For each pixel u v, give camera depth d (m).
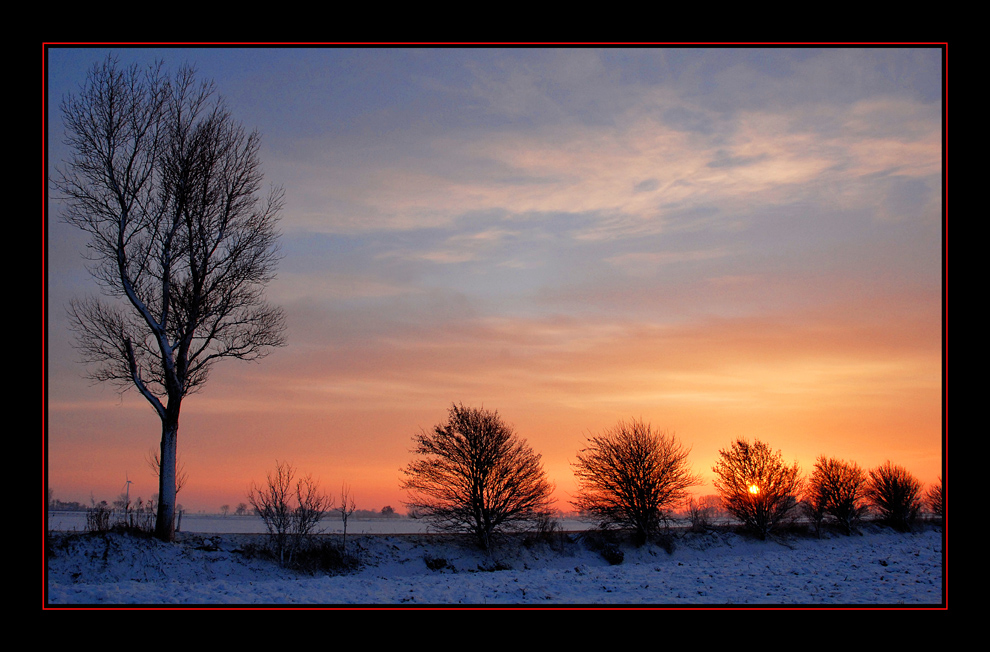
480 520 33.66
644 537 37.72
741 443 42.31
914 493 49.78
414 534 34.28
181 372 27.06
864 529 47.44
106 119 26.28
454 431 34.62
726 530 41.50
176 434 26.86
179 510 28.17
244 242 28.64
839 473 45.84
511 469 34.34
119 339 26.23
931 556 30.27
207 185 27.73
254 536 29.53
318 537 30.50
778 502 41.50
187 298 27.20
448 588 19.58
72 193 25.69
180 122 27.80
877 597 17.97
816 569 25.28
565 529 39.31
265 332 28.81
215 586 18.61
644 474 38.06
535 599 17.61
